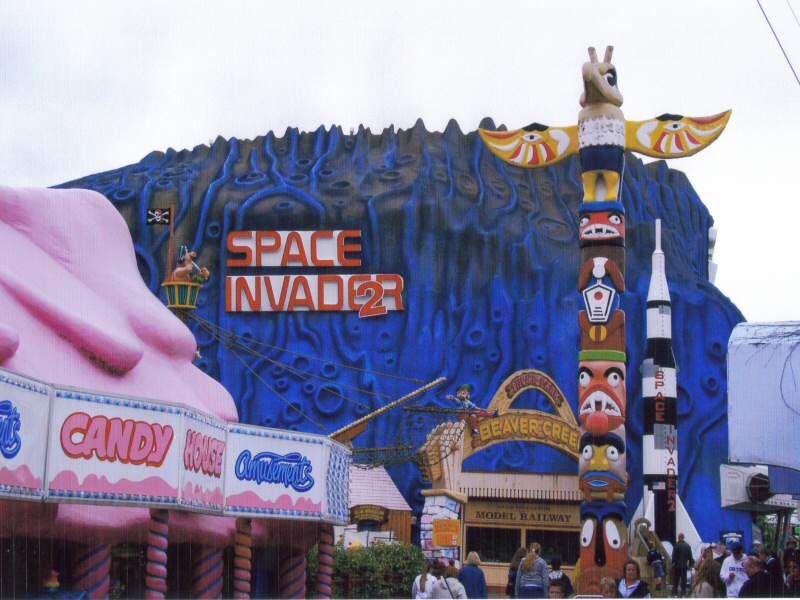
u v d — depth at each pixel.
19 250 25.92
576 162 64.38
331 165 63.62
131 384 25.69
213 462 24.64
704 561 19.66
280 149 64.69
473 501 53.28
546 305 59.31
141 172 63.97
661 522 49.12
